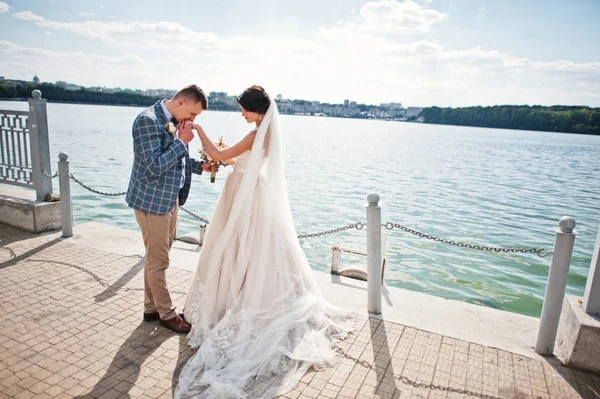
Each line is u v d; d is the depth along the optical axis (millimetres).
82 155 19516
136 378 2746
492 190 17688
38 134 5512
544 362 3225
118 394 2578
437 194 15859
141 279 4328
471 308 4129
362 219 11195
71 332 3264
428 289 6785
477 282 7207
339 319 3701
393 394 2744
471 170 25172
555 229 3197
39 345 3059
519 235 10492
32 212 5500
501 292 6840
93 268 4539
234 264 3262
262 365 2861
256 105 3148
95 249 5105
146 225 3197
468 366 3117
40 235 5508
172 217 3412
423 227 10766
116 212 10445
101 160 18203
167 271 4605
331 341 3311
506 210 13586
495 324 3807
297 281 3432
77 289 4027
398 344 3375
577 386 2939
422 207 13273
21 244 5133
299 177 18359
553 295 3205
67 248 5098
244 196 3215
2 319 3393
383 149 39094
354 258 8031
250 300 3184
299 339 3143
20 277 4219
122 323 3447
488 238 10070
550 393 2848
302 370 2893
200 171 3598
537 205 14828
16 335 3172
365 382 2852
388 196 14844
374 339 3434
